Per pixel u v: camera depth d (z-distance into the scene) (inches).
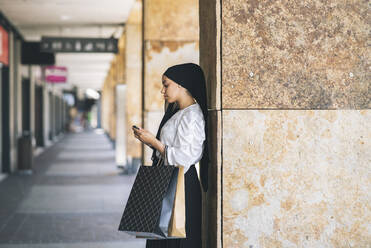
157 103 233.1
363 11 112.1
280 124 109.3
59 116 1266.0
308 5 110.1
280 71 109.3
